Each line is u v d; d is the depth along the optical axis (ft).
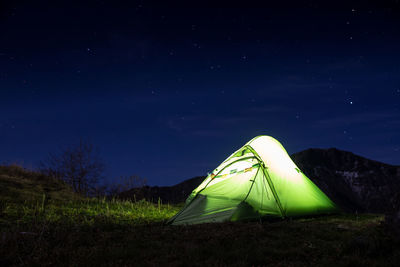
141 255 15.69
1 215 26.27
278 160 32.22
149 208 36.24
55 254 15.92
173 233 21.18
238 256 15.26
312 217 29.14
